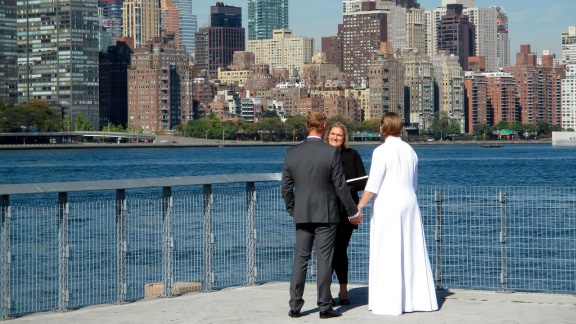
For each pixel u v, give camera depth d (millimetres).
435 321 16141
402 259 16875
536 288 22094
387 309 16719
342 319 16453
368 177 17328
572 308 17250
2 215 16906
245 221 19969
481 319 16281
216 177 19156
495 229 21844
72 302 18094
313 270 20906
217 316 16812
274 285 19969
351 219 16812
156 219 18953
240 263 19938
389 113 17047
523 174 149000
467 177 141625
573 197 21062
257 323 16219
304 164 16453
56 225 17766
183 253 19188
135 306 17781
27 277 17625
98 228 18266
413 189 17031
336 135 17844
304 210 16469
